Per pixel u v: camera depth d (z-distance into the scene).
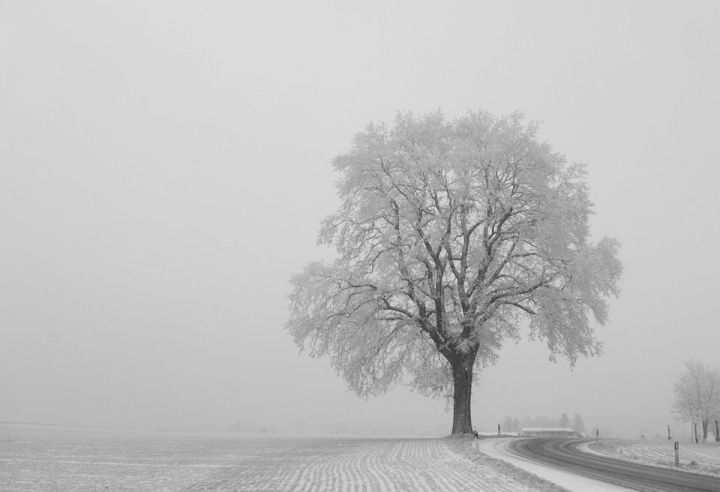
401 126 36.44
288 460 25.09
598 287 33.31
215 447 35.34
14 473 20.73
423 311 34.59
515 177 34.56
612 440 41.56
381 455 26.06
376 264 34.16
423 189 34.03
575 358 34.97
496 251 34.34
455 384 35.56
